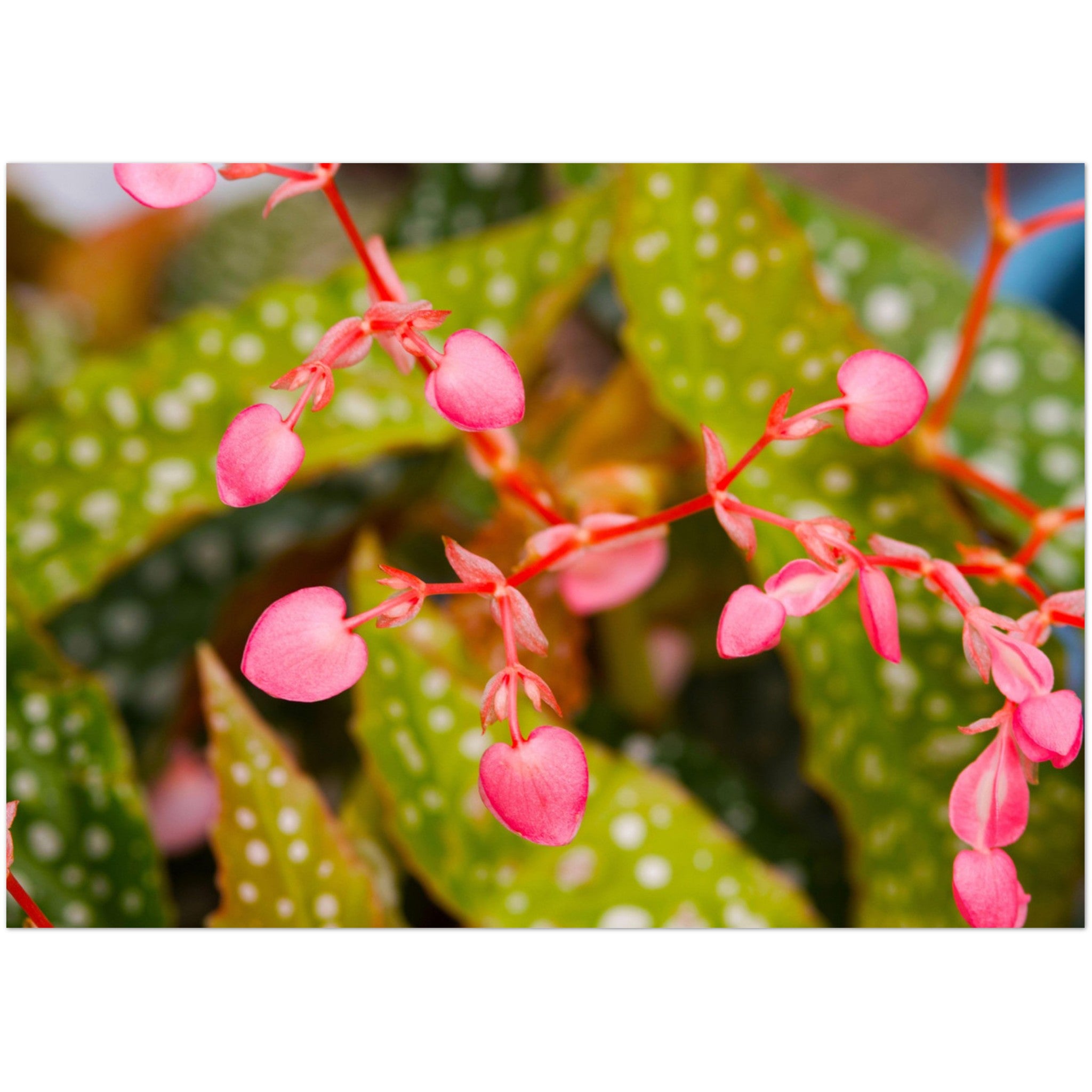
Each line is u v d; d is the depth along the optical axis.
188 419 0.56
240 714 0.48
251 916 0.49
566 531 0.45
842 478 0.52
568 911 0.51
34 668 0.52
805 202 0.63
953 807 0.43
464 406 0.41
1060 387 0.57
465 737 0.51
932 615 0.51
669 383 0.52
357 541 0.58
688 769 0.59
